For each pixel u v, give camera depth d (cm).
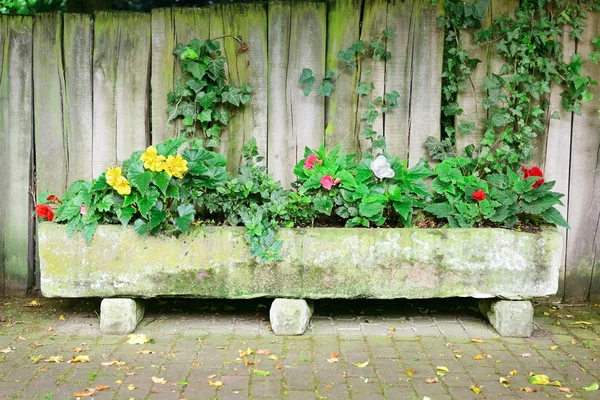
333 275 390
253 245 386
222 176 402
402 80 446
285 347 375
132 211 386
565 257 461
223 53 445
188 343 380
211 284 392
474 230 388
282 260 389
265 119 449
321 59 445
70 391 318
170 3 638
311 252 389
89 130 450
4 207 459
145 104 448
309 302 410
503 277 390
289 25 443
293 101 448
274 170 453
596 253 462
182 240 389
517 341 389
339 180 400
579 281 463
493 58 443
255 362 352
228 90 439
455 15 437
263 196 407
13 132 452
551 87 448
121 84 447
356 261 389
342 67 445
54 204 446
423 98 447
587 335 400
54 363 350
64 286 392
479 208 400
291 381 329
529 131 439
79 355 360
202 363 351
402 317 429
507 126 447
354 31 443
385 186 404
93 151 451
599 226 459
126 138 450
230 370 342
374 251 388
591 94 440
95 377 333
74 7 588
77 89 447
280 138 450
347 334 397
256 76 446
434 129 448
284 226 398
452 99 450
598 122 452
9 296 466
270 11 443
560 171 455
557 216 398
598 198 457
